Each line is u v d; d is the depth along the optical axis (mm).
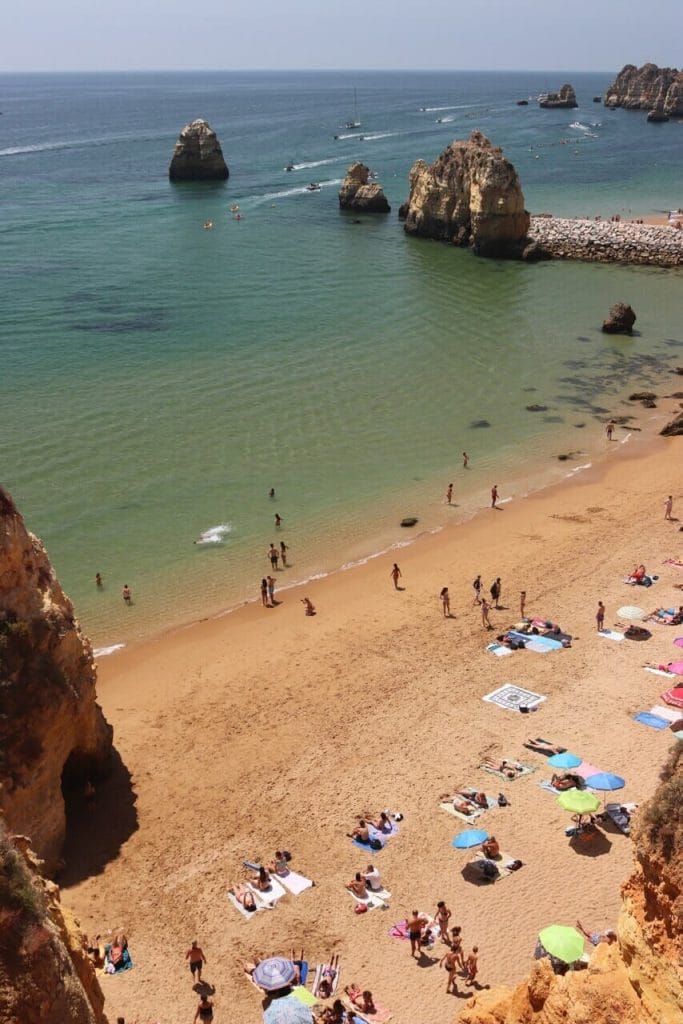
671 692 32219
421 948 22656
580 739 30281
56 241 114438
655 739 30000
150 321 82750
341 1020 20531
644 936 12695
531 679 34156
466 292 96500
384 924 23547
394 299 92875
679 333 82375
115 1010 21375
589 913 23125
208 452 56219
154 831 27453
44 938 12391
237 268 104125
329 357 74375
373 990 21547
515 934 22766
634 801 27062
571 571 43000
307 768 29922
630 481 53375
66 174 172875
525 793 27922
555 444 58750
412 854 25875
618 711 31750
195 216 134875
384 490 52312
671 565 43031
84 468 53438
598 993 13375
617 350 77562
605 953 14508
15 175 169250
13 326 79625
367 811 27766
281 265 106688
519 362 74125
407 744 30766
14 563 26188
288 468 54625
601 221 121625
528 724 31406
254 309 87875
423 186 126312
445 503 50844
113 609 40781
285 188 162000
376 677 35062
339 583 42812
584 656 35500
